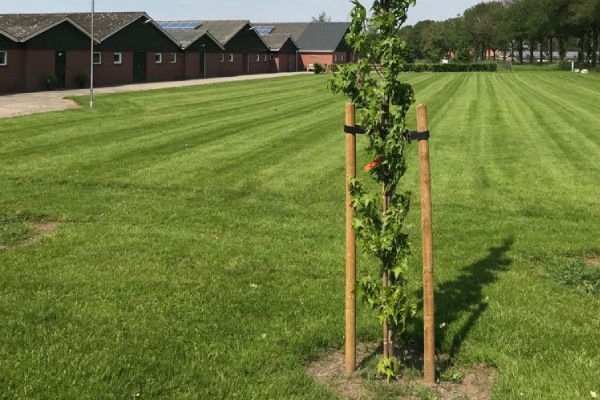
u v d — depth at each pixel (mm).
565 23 72438
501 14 101062
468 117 23859
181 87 38625
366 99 4410
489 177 12508
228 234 8242
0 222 8555
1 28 31188
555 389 4340
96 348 4883
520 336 5258
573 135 18766
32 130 18109
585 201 10445
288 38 69312
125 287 6250
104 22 41094
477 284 6516
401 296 4473
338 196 10648
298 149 15727
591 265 7273
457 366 4844
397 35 4320
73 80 36594
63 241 7742
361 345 5207
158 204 9797
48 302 5801
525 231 8562
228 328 5340
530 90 38188
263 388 4375
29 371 4461
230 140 17188
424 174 4367
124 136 17469
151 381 4406
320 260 7227
